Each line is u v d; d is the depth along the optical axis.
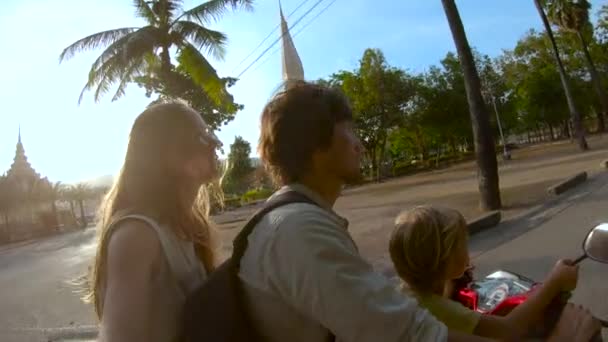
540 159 31.03
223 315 1.38
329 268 1.27
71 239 32.12
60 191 42.50
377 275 1.37
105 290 1.70
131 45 15.66
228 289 1.40
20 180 41.41
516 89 55.94
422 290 2.10
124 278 1.55
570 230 9.02
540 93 53.09
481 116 13.09
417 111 45.41
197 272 1.77
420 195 21.56
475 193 18.02
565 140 58.22
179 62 16.69
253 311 1.38
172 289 1.62
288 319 1.33
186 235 1.84
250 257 1.38
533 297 1.83
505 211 12.47
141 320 1.52
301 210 1.37
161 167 1.82
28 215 41.94
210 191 2.22
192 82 17.62
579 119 31.34
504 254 8.20
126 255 1.58
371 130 42.47
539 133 81.50
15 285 14.16
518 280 3.04
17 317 9.56
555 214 11.07
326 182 1.54
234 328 1.37
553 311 1.82
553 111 54.12
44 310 9.84
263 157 1.63
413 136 52.25
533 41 54.16
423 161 51.25
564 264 1.87
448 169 41.38
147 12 16.39
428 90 45.91
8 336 8.28
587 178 16.52
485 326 1.90
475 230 10.41
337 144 1.54
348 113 1.60
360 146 1.61
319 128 1.51
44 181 41.50
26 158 46.78
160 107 1.88
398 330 1.26
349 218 17.08
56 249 25.55
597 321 1.85
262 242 1.36
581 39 34.69
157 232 1.65
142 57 16.56
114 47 15.94
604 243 2.01
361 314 1.25
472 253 8.72
